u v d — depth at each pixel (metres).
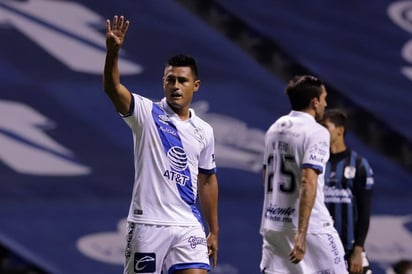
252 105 40.91
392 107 42.38
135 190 21.38
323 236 24.36
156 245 21.19
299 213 23.42
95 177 37.94
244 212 37.53
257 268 35.16
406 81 43.31
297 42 43.88
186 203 21.50
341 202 27.78
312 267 24.44
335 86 42.66
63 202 36.78
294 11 45.19
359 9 45.84
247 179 38.88
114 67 20.23
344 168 27.78
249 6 45.09
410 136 41.59
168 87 21.59
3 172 37.41
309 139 23.80
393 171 40.28
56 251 34.75
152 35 42.81
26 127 38.84
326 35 44.44
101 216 36.41
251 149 39.62
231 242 36.12
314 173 23.53
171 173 21.31
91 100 40.31
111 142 39.16
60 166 38.03
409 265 28.53
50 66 41.12
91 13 43.38
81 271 34.09
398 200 39.22
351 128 42.75
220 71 41.97
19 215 35.97
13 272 36.97
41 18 42.69
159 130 21.25
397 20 45.66
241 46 44.97
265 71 42.34
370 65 43.62
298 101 24.34
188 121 21.83
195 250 21.42
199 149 21.80
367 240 37.22
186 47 42.62
